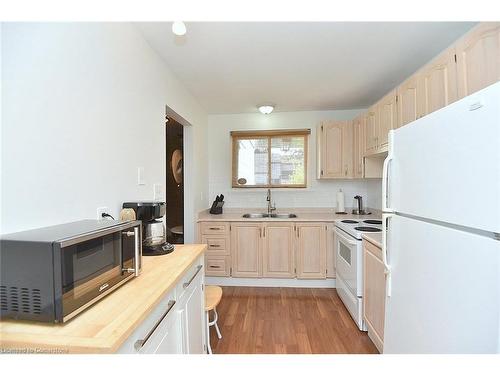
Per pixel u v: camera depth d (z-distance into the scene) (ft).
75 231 2.69
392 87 8.87
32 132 2.93
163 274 3.52
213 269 10.24
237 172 12.24
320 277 9.92
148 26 5.32
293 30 5.49
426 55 6.63
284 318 7.64
